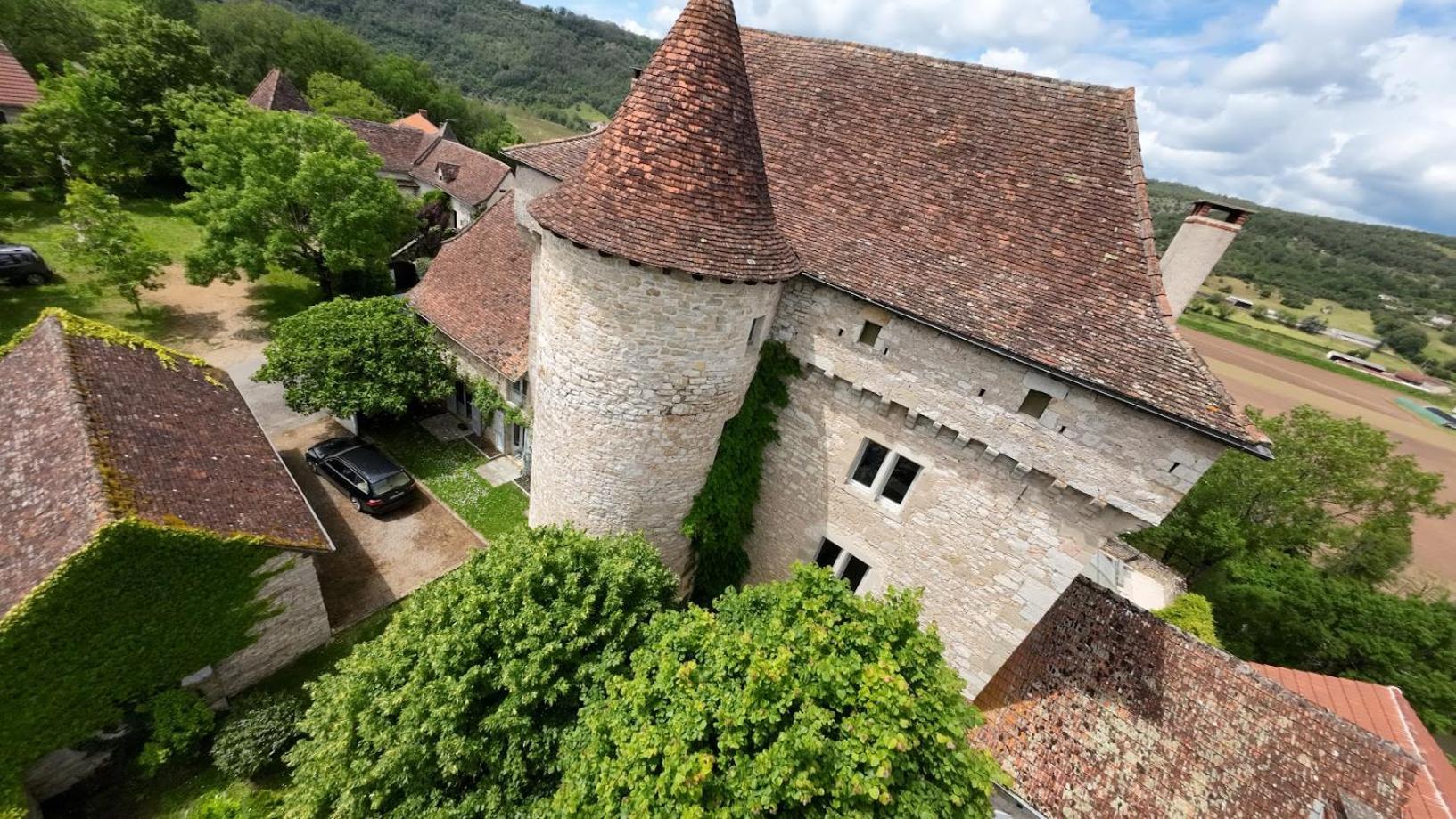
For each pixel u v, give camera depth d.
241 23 59.38
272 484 13.29
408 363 18.80
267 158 23.67
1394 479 22.31
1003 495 10.38
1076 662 11.44
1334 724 9.90
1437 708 17.33
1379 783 9.38
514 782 7.77
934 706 7.36
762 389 12.37
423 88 72.31
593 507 12.49
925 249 10.41
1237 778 9.85
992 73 11.55
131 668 10.12
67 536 9.46
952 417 10.33
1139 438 8.74
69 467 10.52
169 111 32.28
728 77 9.57
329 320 18.27
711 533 13.40
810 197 11.69
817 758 6.48
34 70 40.62
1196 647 11.07
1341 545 23.14
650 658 8.09
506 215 22.64
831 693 7.14
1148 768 10.24
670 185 9.34
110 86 33.44
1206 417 7.91
